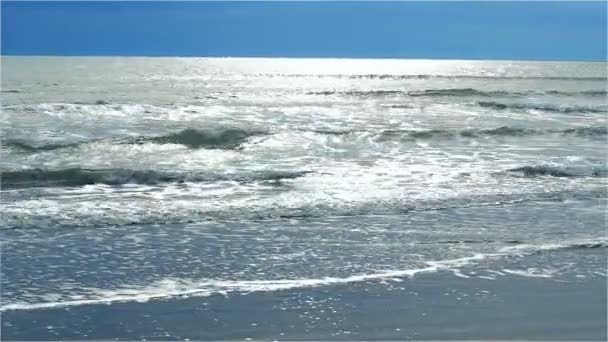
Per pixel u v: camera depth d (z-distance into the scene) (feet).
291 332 18.78
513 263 26.22
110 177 43.75
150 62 455.63
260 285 23.21
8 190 40.32
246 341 18.12
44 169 45.78
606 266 25.93
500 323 19.47
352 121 81.35
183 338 18.35
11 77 176.35
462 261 26.48
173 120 77.92
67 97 108.68
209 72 275.80
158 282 23.49
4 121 71.92
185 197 38.91
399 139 66.64
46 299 21.49
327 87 165.27
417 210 36.55
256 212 35.04
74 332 18.72
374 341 18.06
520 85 176.35
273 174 46.34
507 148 62.69
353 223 33.40
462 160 55.01
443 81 206.18
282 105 100.89
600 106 105.19
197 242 29.27
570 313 20.39
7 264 25.32
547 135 71.72
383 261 26.43
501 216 35.40
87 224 32.04
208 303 21.22
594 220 34.63
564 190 42.65
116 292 22.33
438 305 21.09
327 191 40.88
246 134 65.36
